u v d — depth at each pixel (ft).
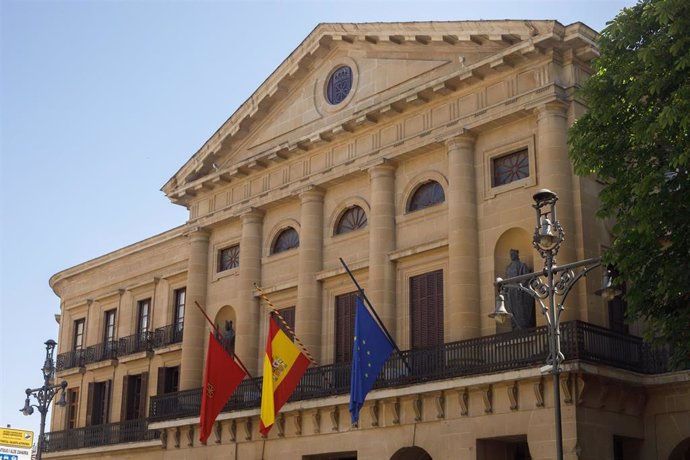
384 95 98.73
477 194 88.28
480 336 84.33
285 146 105.09
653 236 60.13
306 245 101.65
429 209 91.81
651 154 61.21
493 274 85.05
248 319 107.04
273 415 88.99
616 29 63.21
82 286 147.02
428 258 90.63
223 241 115.14
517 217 84.38
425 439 83.20
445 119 91.76
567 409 74.23
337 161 101.35
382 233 94.17
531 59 85.40
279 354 90.99
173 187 119.96
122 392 129.70
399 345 91.15
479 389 79.82
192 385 111.96
